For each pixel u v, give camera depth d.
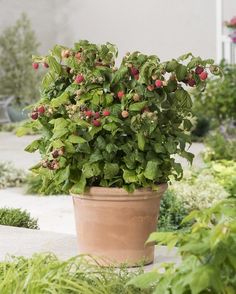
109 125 4.30
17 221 6.08
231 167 8.42
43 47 20.52
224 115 11.73
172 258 4.69
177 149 4.47
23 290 3.16
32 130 4.65
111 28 19.83
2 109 18.20
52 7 20.55
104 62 4.50
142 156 4.36
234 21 13.88
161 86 4.33
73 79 4.54
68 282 3.09
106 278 3.53
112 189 4.34
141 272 3.64
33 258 3.65
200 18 18.42
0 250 4.97
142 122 4.31
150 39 19.20
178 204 6.53
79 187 4.36
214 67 4.46
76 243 5.14
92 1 20.11
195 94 11.67
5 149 13.86
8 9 20.06
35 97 18.72
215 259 2.54
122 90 4.43
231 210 2.62
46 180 4.64
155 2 19.05
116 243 4.41
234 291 2.54
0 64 18.81
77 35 20.36
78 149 4.35
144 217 4.43
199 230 2.69
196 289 2.44
